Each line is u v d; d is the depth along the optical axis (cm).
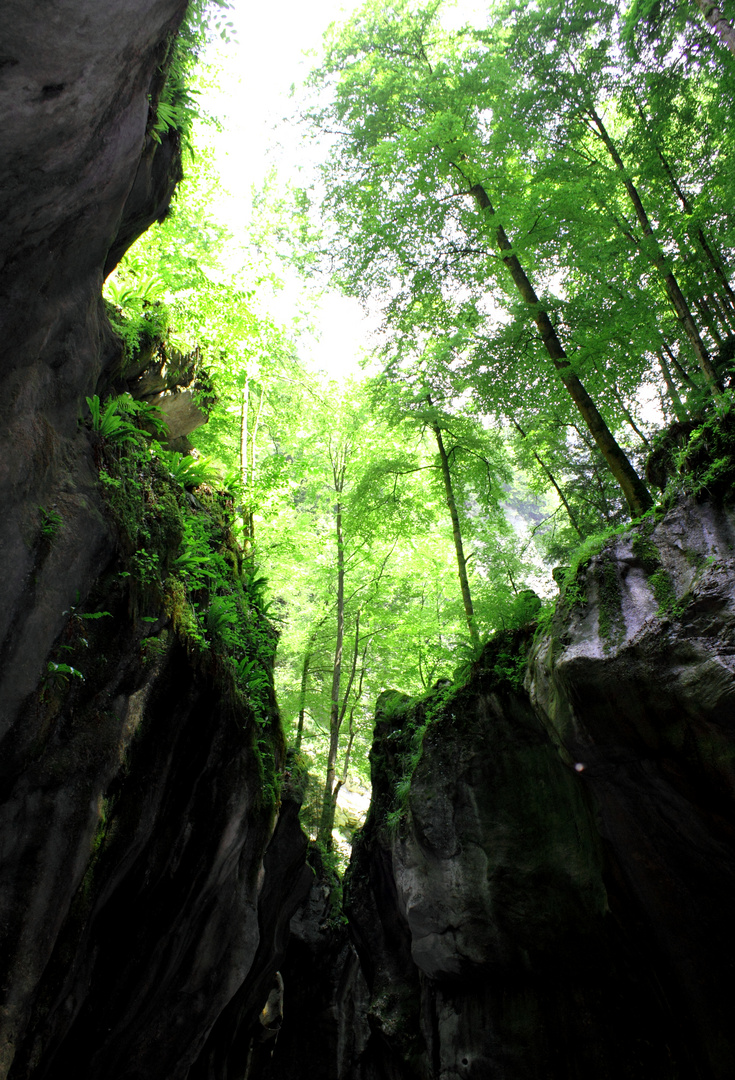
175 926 760
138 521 633
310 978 1584
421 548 1992
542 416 1309
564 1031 877
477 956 982
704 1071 727
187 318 1009
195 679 757
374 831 1430
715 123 1038
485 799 1036
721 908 683
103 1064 697
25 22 292
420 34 1262
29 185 362
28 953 466
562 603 798
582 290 1146
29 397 455
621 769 712
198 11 628
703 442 695
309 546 1905
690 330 980
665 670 628
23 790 477
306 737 1975
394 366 1389
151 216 709
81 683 543
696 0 803
